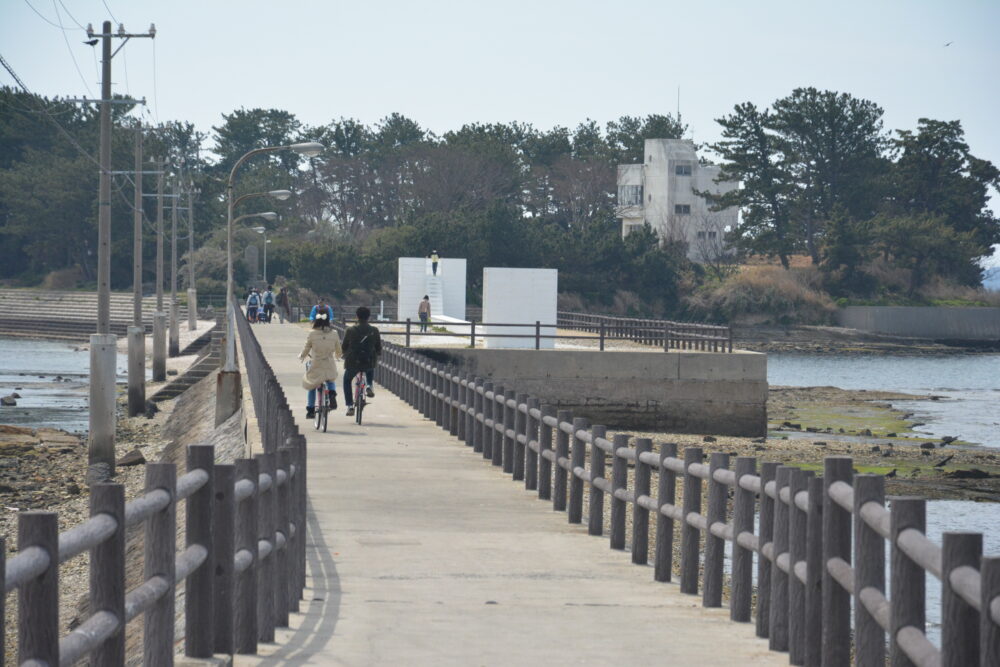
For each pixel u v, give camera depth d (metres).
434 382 78.25
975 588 12.63
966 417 152.75
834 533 20.84
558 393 126.88
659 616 29.05
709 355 127.69
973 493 84.25
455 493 50.28
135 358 132.62
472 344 129.88
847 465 20.84
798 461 100.50
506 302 142.25
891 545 16.36
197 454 19.75
